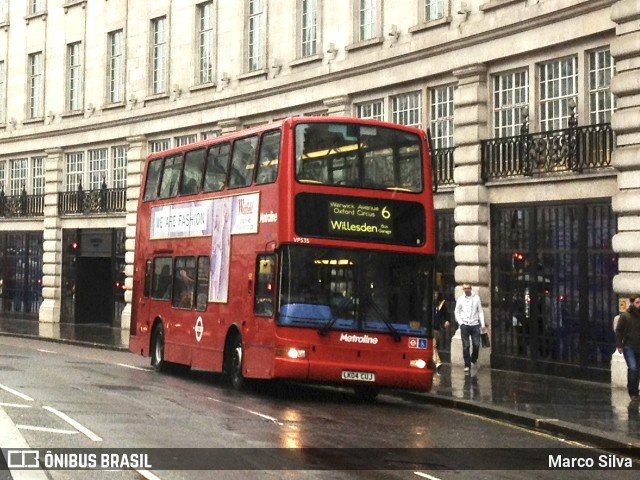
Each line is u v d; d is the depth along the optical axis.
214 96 38.00
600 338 22.97
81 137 46.09
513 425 17.25
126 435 14.14
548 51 24.62
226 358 21.73
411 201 19.80
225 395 20.28
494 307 26.12
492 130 26.48
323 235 19.25
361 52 30.95
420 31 28.59
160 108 41.09
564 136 23.84
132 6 43.44
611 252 22.66
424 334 19.56
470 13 26.91
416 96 29.20
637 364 19.75
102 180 45.50
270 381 22.98
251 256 20.45
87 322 46.56
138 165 42.56
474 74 26.62
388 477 11.67
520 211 25.33
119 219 43.81
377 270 19.45
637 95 21.50
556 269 24.17
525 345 25.17
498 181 25.86
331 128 19.56
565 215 23.95
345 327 19.17
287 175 19.28
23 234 50.25
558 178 23.92
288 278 19.12
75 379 22.27
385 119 30.20
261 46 36.19
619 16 21.75
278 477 11.39
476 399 19.70
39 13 49.41
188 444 13.53
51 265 47.50
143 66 42.59
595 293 23.11
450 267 27.78
